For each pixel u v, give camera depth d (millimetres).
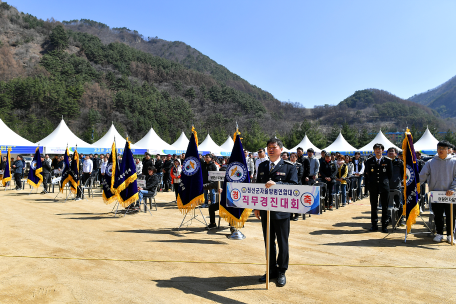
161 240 5926
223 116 122625
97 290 3547
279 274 3744
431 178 5832
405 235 5785
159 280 3863
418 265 4426
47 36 139625
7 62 106312
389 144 26516
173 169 11578
